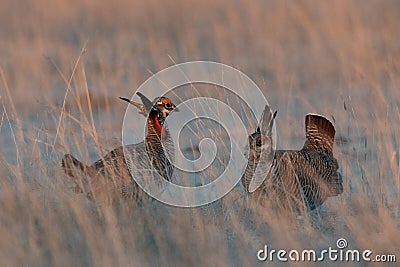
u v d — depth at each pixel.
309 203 25.58
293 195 25.03
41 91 42.28
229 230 24.30
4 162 27.83
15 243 22.84
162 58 55.00
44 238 23.11
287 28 64.69
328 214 25.44
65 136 30.14
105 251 22.09
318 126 27.00
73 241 22.92
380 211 24.03
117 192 25.41
